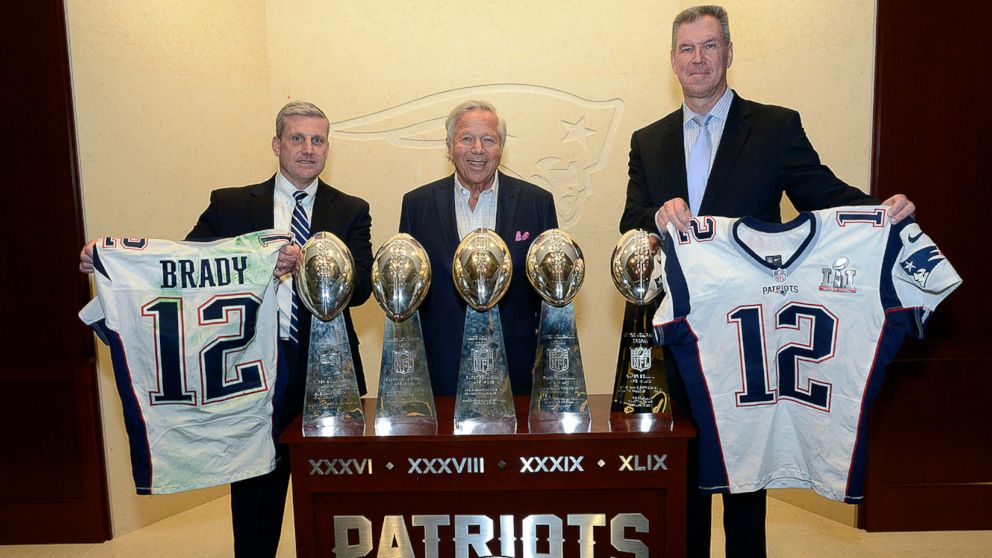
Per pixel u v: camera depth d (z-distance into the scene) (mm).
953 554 2365
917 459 2518
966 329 2463
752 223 1559
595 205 3234
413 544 1543
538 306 1983
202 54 2850
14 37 2385
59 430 2520
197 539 2582
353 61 3168
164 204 2734
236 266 1571
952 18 2355
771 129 1803
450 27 3152
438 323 1940
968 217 2416
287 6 3131
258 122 3102
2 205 2436
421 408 1565
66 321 2479
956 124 2389
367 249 1954
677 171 1868
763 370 1580
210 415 1580
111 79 2535
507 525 1531
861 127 2480
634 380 1584
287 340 1794
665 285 1554
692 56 1756
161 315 1546
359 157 3227
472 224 2002
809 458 1591
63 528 2549
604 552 1547
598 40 3139
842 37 2510
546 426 1519
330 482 1503
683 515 1508
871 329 1503
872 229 1506
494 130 1865
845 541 2471
